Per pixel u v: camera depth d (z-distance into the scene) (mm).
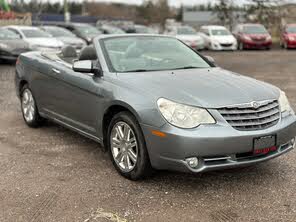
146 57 5402
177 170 4094
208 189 4328
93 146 5812
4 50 15656
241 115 4145
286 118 4520
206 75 4922
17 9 41875
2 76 12844
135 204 3998
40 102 6391
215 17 40219
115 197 4152
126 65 5129
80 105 5297
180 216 3758
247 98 4266
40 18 41000
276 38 35594
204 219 3701
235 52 25281
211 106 4078
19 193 4246
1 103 8742
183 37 25938
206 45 27188
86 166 5020
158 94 4246
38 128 6777
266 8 37906
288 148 4551
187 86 4406
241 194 4203
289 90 10484
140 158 4355
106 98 4707
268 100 4391
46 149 5680
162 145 4082
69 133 6480
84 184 4473
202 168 4031
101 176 4695
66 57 6434
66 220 3695
